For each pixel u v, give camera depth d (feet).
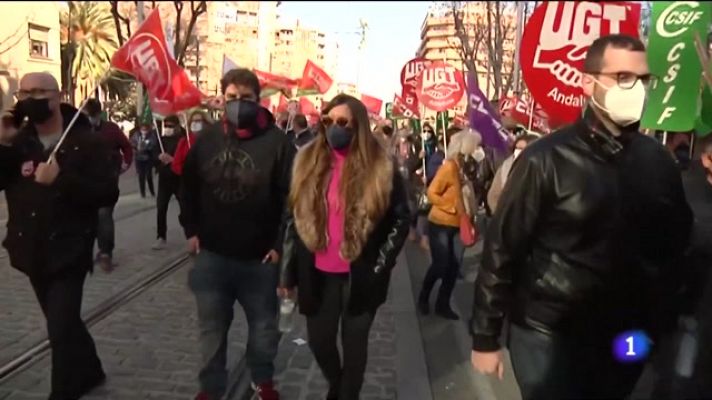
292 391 15.15
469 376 16.79
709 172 10.36
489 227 8.91
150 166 53.52
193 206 13.52
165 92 28.78
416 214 35.73
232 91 12.89
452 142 21.89
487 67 79.77
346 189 11.83
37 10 60.70
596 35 15.89
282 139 13.07
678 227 8.85
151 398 14.08
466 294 26.05
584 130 8.38
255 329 13.46
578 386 8.61
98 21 68.39
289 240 12.75
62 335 12.80
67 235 12.63
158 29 27.94
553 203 8.33
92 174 12.71
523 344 8.71
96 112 23.82
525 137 21.22
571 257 8.33
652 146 8.75
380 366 17.17
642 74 8.09
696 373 9.69
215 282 13.08
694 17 12.85
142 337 18.17
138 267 27.09
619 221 8.20
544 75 16.30
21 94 12.49
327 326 12.44
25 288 22.71
